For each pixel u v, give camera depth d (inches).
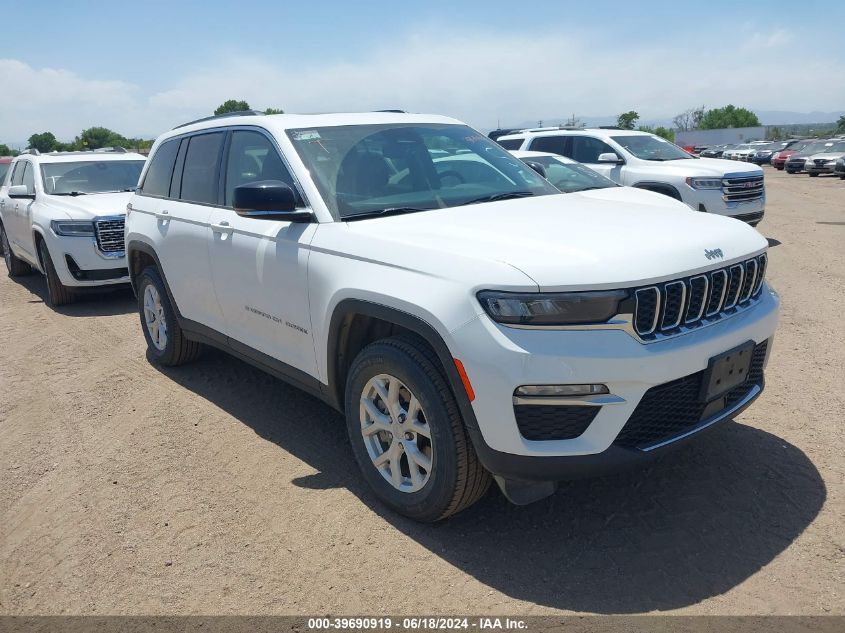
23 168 394.6
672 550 118.1
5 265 474.3
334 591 112.7
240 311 169.2
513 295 106.1
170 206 198.2
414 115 183.5
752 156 1772.9
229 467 156.9
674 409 113.8
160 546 127.9
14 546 131.8
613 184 328.5
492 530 127.0
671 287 111.1
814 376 192.1
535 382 104.7
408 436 127.1
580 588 109.9
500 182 166.4
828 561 112.4
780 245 410.6
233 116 182.4
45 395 210.7
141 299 227.6
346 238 134.5
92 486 152.0
